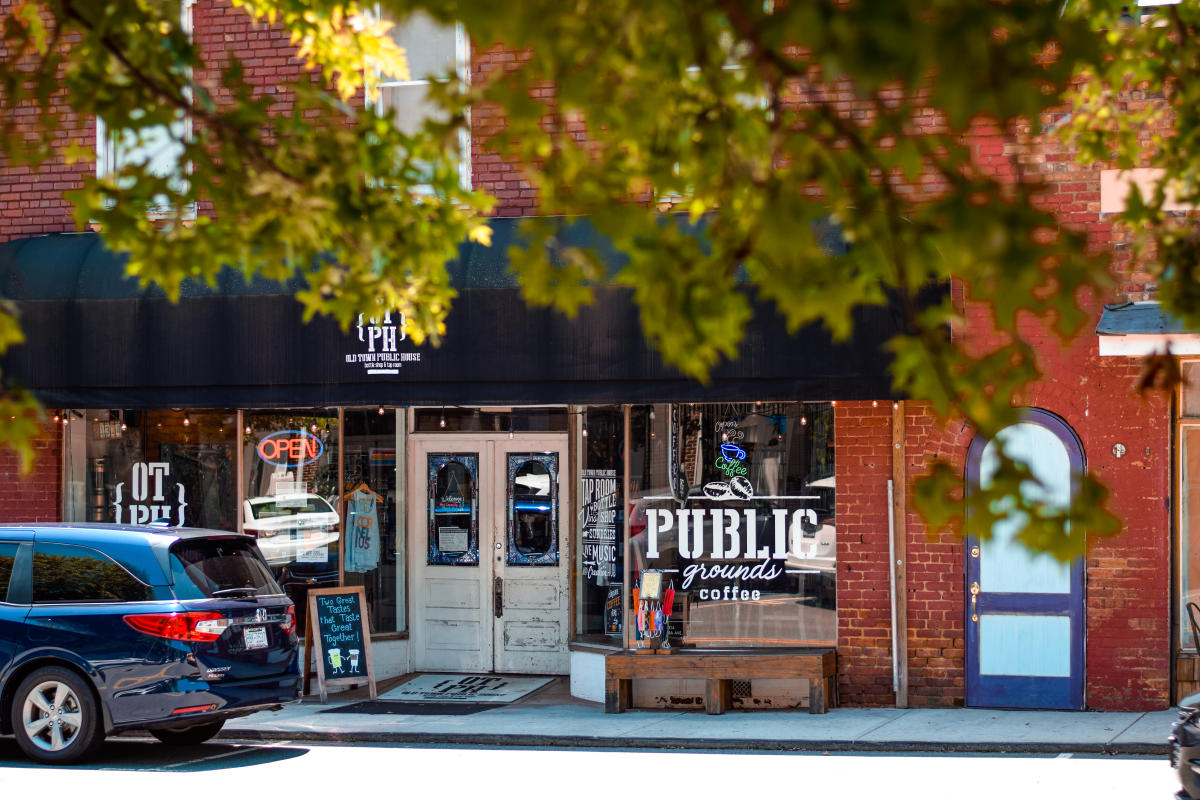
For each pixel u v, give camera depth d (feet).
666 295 10.47
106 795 28.96
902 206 10.03
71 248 43.34
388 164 16.14
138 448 44.73
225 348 40.86
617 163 12.28
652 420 40.65
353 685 41.70
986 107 8.70
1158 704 37.83
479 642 45.01
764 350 37.47
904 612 38.88
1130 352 35.94
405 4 10.19
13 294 42.42
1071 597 38.19
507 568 44.78
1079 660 38.17
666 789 29.22
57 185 45.29
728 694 39.55
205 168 15.64
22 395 12.19
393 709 40.01
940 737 34.47
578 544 41.70
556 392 38.78
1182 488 38.50
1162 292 13.34
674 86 12.06
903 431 38.83
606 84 10.77
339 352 40.14
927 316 10.21
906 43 8.13
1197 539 38.40
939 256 10.53
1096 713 37.76
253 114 15.55
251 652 33.27
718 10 10.16
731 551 39.91
